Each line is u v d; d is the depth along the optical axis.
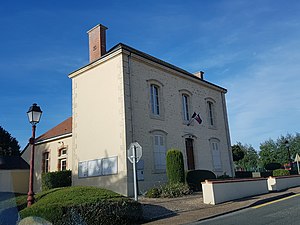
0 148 33.12
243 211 9.33
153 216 9.21
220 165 20.97
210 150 20.39
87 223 7.68
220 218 8.38
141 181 14.67
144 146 15.48
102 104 16.05
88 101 16.83
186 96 19.77
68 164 19.48
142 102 16.06
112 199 8.41
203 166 19.33
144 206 10.48
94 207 7.91
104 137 15.55
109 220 8.04
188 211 9.76
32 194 9.32
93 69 16.97
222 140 21.97
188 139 18.89
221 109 22.80
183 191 13.02
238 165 45.97
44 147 21.83
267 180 15.12
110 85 15.84
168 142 17.08
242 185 12.66
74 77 17.97
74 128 17.23
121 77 15.33
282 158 39.59
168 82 18.23
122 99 15.09
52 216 7.50
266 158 41.25
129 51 15.82
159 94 17.45
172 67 18.70
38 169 21.81
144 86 16.44
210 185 11.15
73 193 8.70
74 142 17.05
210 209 9.91
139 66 16.44
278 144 41.12
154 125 16.45
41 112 10.29
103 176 15.09
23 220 7.30
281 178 15.98
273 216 7.93
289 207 9.34
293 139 39.62
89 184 15.67
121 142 14.70
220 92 23.17
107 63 16.25
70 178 17.61
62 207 7.50
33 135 10.02
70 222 7.48
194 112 19.69
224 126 22.61
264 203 10.84
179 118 18.39
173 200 11.71
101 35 17.52
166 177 16.16
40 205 7.89
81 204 7.80
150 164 15.53
